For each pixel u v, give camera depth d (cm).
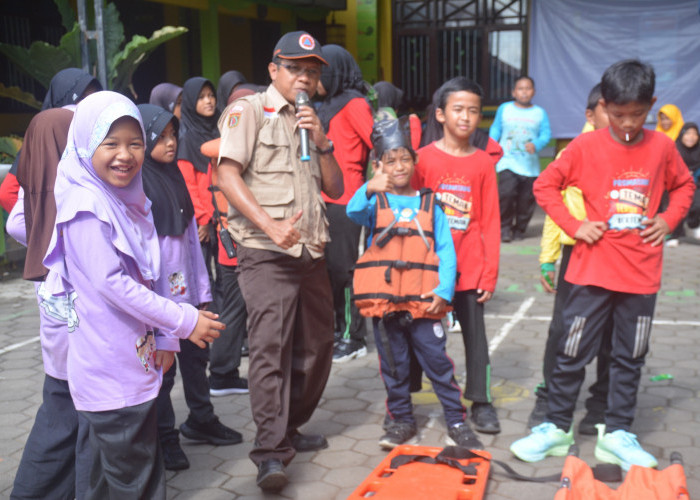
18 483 287
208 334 255
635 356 362
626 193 349
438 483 330
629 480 319
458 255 392
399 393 392
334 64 502
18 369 531
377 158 381
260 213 326
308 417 383
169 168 354
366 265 381
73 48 898
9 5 1066
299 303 359
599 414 400
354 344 538
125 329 248
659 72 1297
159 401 360
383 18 1398
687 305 670
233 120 334
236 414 436
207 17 1146
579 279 361
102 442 252
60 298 269
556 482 346
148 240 267
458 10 1385
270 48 1462
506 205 1006
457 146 394
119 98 247
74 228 241
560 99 1345
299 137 346
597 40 1313
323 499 337
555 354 399
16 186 326
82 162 247
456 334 589
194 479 357
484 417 404
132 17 1305
